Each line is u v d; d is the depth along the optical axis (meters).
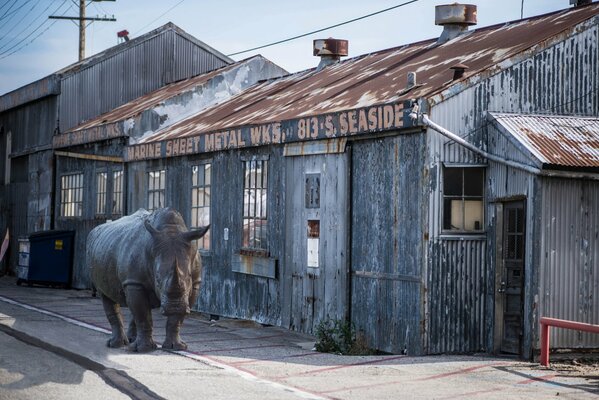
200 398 10.00
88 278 26.39
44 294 24.55
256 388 10.73
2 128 34.44
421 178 14.31
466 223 14.60
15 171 33.34
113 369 11.53
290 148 17.72
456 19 19.53
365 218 15.70
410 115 14.13
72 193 28.52
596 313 14.05
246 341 15.84
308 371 12.27
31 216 31.44
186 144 21.39
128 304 12.94
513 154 14.11
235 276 19.80
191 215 21.66
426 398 10.42
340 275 16.22
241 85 26.75
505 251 14.43
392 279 14.96
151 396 10.04
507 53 15.33
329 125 16.25
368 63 20.91
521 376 12.16
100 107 30.06
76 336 14.98
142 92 30.77
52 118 29.75
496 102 14.77
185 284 11.80
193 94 25.84
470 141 14.55
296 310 17.50
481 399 10.43
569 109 15.30
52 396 10.00
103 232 14.09
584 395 10.82
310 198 17.17
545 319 13.09
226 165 20.16
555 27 15.88
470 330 14.53
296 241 17.59
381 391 10.81
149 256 12.38
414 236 14.48
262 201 18.81
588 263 13.99
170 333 13.44
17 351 13.04
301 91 20.97
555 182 13.78
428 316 14.24
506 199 14.24
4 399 9.82
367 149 15.70
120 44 30.25
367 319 15.58
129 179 24.66
